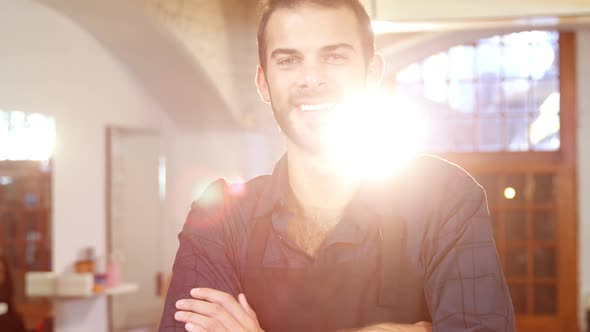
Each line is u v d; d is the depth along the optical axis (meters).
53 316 6.58
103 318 7.05
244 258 1.24
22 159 6.56
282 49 1.14
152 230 7.72
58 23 6.73
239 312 1.21
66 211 6.87
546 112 7.58
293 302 1.20
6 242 6.52
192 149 7.71
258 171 7.59
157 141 7.66
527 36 7.56
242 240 1.24
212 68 6.64
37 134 6.64
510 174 7.64
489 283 1.16
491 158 7.63
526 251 7.64
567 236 7.59
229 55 6.96
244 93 7.30
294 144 1.17
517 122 7.61
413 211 1.17
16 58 6.37
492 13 4.70
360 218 1.17
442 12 4.59
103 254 7.20
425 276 1.18
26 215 6.64
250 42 7.15
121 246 7.50
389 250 1.17
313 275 1.18
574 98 7.53
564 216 7.59
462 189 1.18
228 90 7.02
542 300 7.64
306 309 1.19
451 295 1.16
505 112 7.61
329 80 1.14
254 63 7.20
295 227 1.20
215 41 6.68
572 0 4.67
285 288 1.20
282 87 1.15
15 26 6.34
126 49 6.17
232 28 6.97
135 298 7.67
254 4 7.11
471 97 7.62
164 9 5.76
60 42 6.76
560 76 7.55
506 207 7.65
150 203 7.73
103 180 7.23
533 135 7.61
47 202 6.74
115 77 7.29
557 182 7.59
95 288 6.64
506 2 4.68
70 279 6.52
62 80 6.81
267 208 1.21
